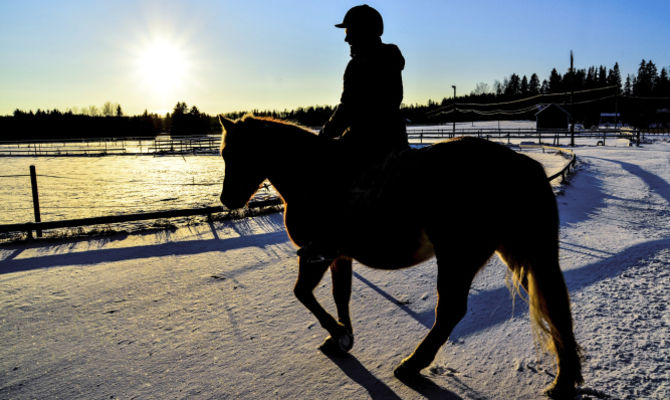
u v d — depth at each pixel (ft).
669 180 45.27
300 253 9.77
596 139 146.61
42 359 11.07
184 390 9.55
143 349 11.46
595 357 10.36
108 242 23.03
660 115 294.66
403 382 9.68
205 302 14.60
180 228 26.37
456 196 8.55
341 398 9.16
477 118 386.93
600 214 28.81
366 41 9.89
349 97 9.55
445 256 8.68
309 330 12.43
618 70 445.78
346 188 9.50
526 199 8.32
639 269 16.89
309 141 10.28
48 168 83.35
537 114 214.90
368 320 13.06
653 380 9.31
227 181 10.80
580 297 14.20
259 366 10.51
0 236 25.18
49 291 15.81
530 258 8.32
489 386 9.48
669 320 12.19
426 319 13.02
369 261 9.61
